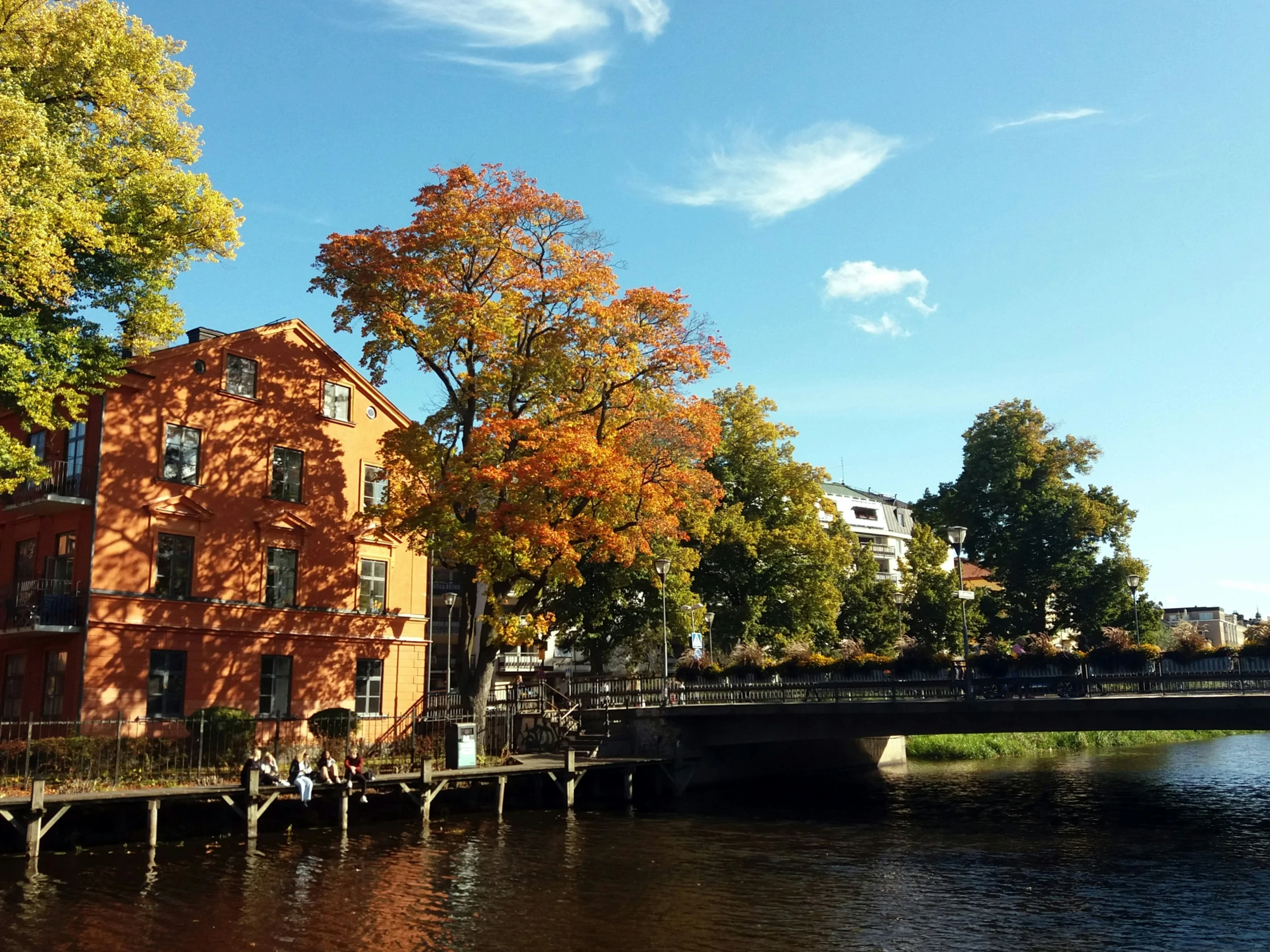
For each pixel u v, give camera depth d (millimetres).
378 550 37406
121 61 25625
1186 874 21094
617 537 32469
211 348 32594
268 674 33188
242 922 16594
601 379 34156
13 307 24531
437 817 28781
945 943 15758
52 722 25859
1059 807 32562
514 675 54188
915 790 38094
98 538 29109
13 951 14805
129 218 25594
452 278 33656
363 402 37438
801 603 51969
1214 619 180500
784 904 18297
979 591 63594
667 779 36750
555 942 15711
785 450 55406
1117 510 62438
